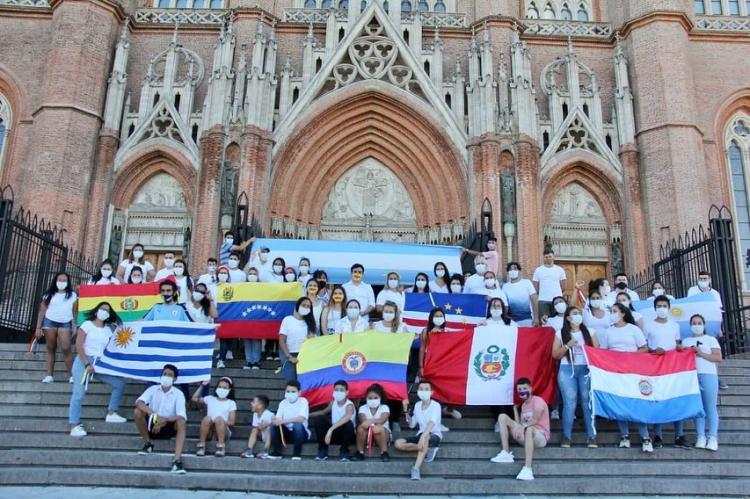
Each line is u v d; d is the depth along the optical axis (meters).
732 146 28.19
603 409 11.71
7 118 27.31
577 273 26.55
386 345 12.61
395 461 11.08
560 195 27.17
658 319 13.25
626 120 26.91
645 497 10.07
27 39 27.84
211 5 30.12
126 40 27.56
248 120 25.41
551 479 10.50
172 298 13.34
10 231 18.11
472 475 10.84
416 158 27.38
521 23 28.83
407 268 20.61
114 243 25.83
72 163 24.89
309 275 17.09
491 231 22.23
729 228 18.64
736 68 28.61
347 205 27.66
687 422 13.09
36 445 11.38
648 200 25.58
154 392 11.04
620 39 28.59
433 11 29.97
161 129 26.88
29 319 19.05
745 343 18.97
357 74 27.27
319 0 30.03
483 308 14.91
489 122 25.64
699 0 30.23
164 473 10.20
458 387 12.64
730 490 10.23
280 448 11.34
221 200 24.58
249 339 15.07
